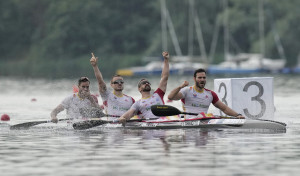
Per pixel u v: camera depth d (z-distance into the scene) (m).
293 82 147.12
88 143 38.81
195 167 29.56
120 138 41.22
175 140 39.53
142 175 27.80
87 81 51.38
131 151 35.00
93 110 51.47
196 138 40.38
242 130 44.78
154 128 46.62
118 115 50.47
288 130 45.03
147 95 49.06
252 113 51.25
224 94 52.53
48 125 50.62
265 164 30.23
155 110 46.62
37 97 98.38
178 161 31.31
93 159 32.34
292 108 69.38
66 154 34.19
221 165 30.05
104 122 48.22
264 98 51.41
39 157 33.19
